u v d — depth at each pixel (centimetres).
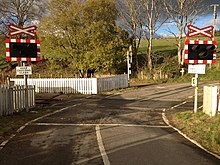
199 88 2497
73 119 1154
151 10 3806
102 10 2856
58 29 2817
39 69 3888
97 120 1140
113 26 2978
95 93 2291
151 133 906
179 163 609
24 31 1266
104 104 1661
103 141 796
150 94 2200
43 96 2070
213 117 1030
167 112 1370
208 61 1137
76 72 3061
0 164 596
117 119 1168
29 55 1236
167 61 4284
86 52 2817
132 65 4212
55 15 2780
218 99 1045
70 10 2756
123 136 861
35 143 770
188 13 3722
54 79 2338
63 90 2333
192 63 1141
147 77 3638
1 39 3903
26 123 1049
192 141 805
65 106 1557
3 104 1158
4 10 3725
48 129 953
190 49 1130
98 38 2833
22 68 1296
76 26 2814
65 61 3012
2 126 966
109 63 2920
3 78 3228
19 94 1298
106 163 604
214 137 801
